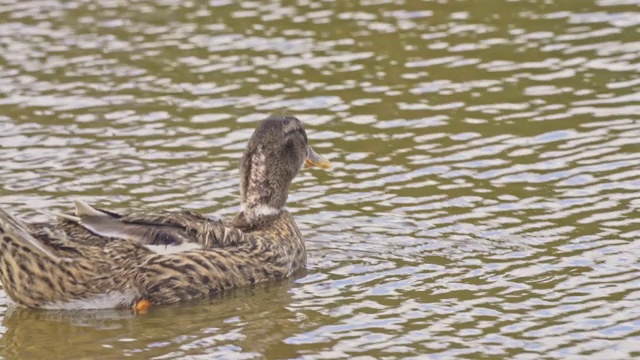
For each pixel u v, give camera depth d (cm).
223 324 1302
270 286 1405
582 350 1202
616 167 1672
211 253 1383
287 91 1992
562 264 1411
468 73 2027
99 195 1647
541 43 2123
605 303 1305
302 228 1555
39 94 2000
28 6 2361
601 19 2200
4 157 1777
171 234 1367
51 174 1719
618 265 1398
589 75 1995
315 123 1877
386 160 1748
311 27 2230
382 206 1608
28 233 1288
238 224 1489
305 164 1541
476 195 1620
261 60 2108
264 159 1487
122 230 1344
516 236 1495
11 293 1327
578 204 1571
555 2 2291
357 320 1296
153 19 2292
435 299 1339
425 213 1580
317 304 1346
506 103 1914
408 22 2236
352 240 1517
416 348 1220
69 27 2264
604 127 1808
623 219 1519
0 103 1967
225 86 2017
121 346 1255
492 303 1320
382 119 1884
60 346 1260
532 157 1727
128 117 1916
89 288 1318
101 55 2145
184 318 1320
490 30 2188
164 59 2120
